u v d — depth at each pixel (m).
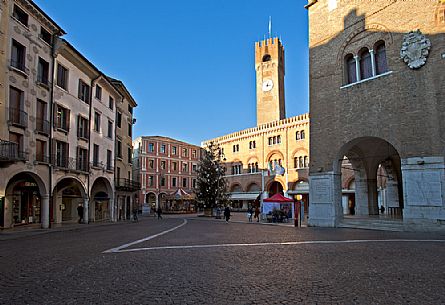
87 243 15.21
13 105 23.41
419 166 18.34
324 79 23.98
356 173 28.84
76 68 31.39
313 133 24.20
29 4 24.33
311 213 23.70
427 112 18.38
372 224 20.42
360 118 21.50
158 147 76.50
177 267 9.06
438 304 5.69
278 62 69.12
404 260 9.52
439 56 18.27
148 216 55.97
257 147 60.84
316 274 7.99
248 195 60.50
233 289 6.78
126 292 6.65
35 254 11.88
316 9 25.14
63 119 29.41
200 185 50.34
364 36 22.00
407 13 19.78
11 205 25.08
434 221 17.50
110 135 39.59
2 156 20.55
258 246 13.23
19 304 5.95
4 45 22.27
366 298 6.05
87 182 32.53
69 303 5.98
